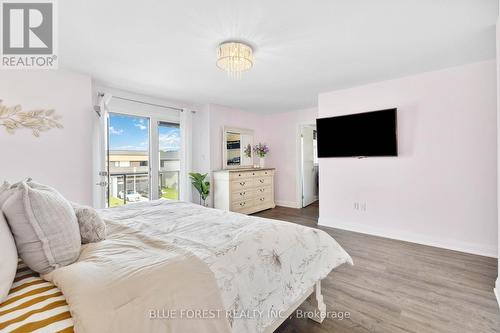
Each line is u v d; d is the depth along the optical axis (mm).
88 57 2350
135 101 3645
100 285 775
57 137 2584
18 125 2355
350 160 3512
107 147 3174
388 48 2215
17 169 2348
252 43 2102
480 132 2584
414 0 1536
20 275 931
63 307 739
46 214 935
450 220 2783
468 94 2629
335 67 2666
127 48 2174
